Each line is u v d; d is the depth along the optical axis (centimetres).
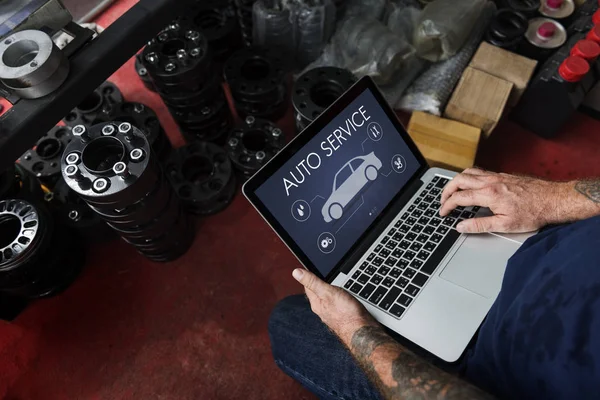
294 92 122
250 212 138
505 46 142
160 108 154
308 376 87
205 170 138
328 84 127
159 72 112
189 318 124
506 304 64
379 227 95
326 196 90
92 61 65
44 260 113
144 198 92
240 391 115
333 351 86
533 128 147
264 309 125
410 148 101
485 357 65
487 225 81
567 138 147
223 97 136
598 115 148
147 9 68
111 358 120
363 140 95
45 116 63
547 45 138
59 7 65
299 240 86
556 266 60
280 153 86
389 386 63
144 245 114
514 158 144
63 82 63
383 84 143
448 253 85
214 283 129
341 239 90
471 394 55
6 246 103
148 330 123
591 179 77
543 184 80
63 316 125
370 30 142
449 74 143
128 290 128
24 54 63
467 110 132
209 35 144
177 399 115
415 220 93
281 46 148
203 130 139
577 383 53
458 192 85
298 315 95
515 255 68
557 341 56
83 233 125
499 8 154
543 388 57
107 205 85
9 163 63
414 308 80
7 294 119
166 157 137
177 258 132
